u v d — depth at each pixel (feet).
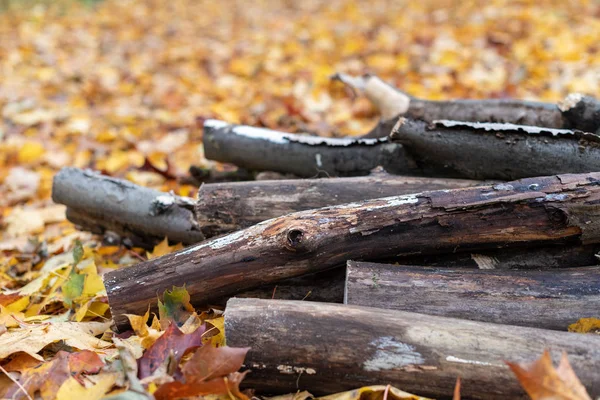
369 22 10.95
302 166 4.10
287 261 3.27
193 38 11.33
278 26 11.85
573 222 3.20
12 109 7.29
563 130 3.53
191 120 6.76
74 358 3.00
